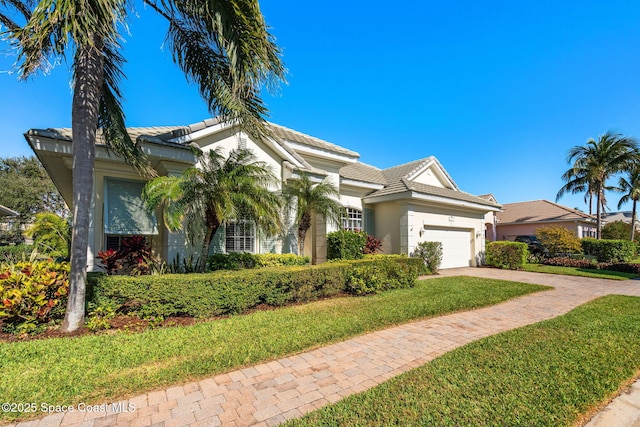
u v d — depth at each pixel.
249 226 9.69
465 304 8.12
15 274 5.84
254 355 4.60
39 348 4.65
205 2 5.73
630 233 29.33
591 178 23.34
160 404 3.33
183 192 7.65
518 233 30.89
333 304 7.95
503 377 3.88
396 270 10.50
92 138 5.84
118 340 5.08
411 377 3.89
